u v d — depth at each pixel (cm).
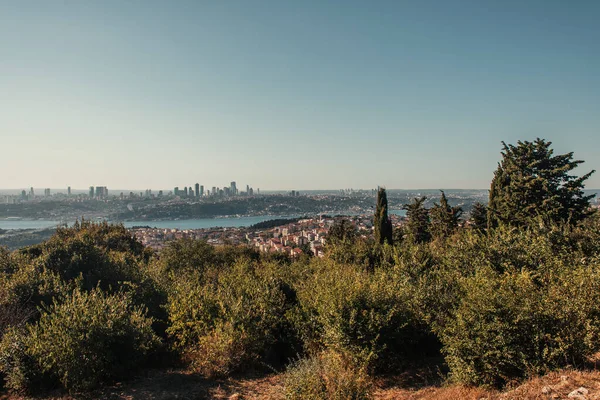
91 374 838
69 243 1734
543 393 593
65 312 891
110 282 1561
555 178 1997
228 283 1439
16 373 809
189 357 1032
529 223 1814
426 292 1052
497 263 1173
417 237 3481
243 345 990
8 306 1067
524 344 691
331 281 1095
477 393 699
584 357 677
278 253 3147
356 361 850
